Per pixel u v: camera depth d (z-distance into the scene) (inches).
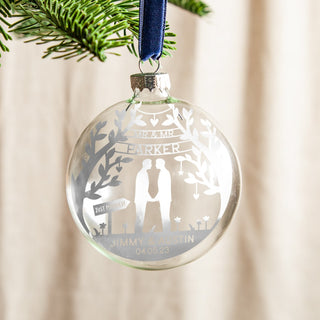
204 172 12.0
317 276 30.6
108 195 11.9
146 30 11.7
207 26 28.9
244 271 30.8
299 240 30.5
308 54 29.4
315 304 30.8
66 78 29.1
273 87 29.4
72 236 30.3
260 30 29.3
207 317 30.7
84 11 11.9
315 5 29.2
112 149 12.0
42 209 30.1
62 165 29.8
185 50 28.9
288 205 30.2
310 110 29.7
